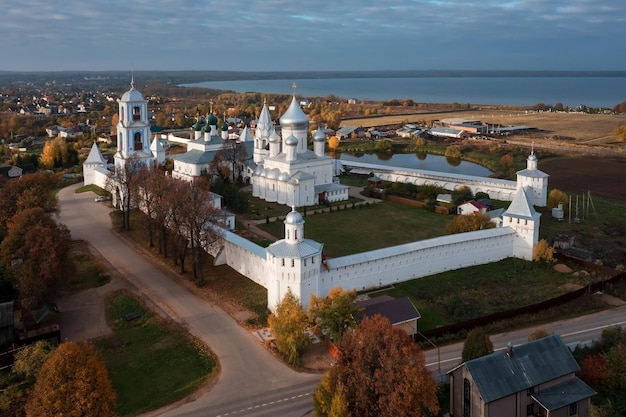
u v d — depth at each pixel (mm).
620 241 137250
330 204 171375
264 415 68938
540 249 119375
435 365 79375
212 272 113938
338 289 85562
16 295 101438
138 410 70625
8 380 73812
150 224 128000
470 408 64875
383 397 61906
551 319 95250
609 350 77688
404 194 179875
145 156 167500
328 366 79750
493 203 173125
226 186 163250
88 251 126312
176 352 84250
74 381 62219
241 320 93750
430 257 113938
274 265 94062
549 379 66000
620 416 65688
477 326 90750
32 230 96688
